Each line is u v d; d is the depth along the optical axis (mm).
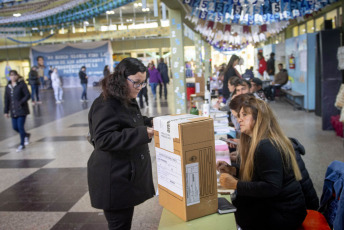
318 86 8047
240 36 6371
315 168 4297
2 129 8562
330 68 6336
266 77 13922
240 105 1975
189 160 1513
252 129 1964
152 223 3096
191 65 24297
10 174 4793
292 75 10688
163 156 1644
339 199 1884
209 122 1552
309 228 1998
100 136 1713
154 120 1662
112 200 1781
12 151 6168
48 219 3283
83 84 14453
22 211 3502
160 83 14570
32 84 14219
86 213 3381
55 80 14422
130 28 23594
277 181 1787
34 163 5301
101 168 1793
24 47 25250
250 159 1873
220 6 4102
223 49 11172
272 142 1829
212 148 1576
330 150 5074
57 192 3994
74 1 5527
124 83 1764
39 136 7395
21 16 6211
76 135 7270
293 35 14320
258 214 2041
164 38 23906
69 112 11109
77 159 5391
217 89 9406
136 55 25625
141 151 1887
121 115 1783
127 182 1800
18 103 6125
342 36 6277
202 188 1581
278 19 5477
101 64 24391
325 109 6406
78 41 24719
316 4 4516
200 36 9695
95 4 5496
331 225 2055
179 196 1577
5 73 26719
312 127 6820
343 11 6359
